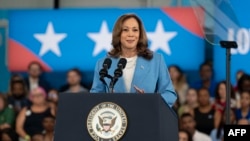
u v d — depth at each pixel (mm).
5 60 26375
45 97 24562
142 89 10367
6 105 24203
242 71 24250
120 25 10547
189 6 25375
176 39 25422
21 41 26266
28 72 25938
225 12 16375
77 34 25953
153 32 25531
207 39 16219
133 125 9070
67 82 25469
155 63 10523
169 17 25516
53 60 26031
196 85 25047
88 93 9242
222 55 24938
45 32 26141
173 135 9656
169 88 10438
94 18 25875
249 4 23625
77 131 9148
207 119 22938
